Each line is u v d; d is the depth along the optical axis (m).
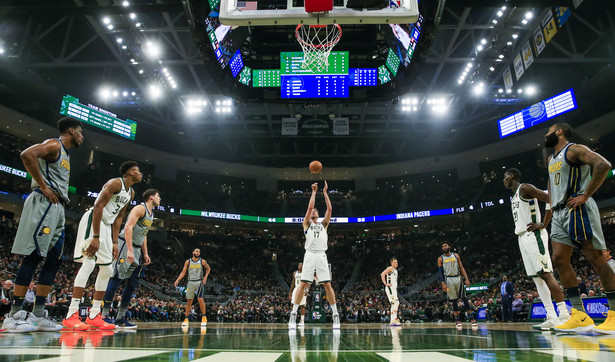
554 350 2.17
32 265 4.02
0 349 2.16
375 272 35.19
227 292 30.17
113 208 4.93
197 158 35.91
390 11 5.85
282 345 2.70
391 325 9.73
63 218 4.30
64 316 12.81
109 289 5.98
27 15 13.48
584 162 3.98
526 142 31.98
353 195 40.41
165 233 34.62
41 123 26.44
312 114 26.36
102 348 2.28
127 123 27.98
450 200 36.06
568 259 4.16
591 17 17.92
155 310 19.47
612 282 3.81
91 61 21.89
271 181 41.09
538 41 17.59
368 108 25.70
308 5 5.72
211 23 11.21
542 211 30.70
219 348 2.41
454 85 23.34
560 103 23.84
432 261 34.53
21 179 26.55
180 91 23.88
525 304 12.95
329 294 6.33
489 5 12.70
